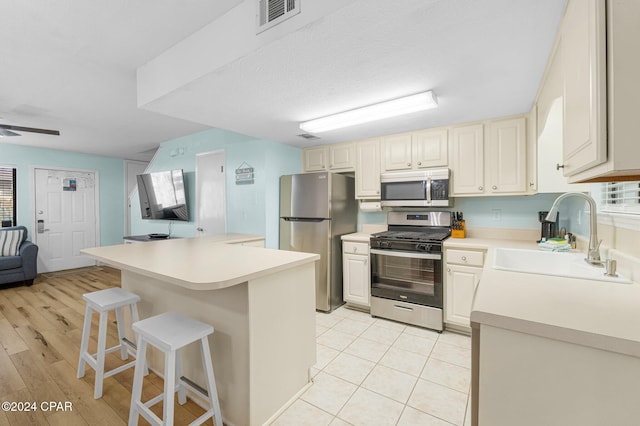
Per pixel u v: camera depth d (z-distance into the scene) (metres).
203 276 1.45
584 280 1.26
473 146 2.85
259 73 1.75
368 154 3.47
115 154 5.84
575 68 1.01
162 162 4.93
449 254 2.73
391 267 3.03
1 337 2.68
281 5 1.38
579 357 0.78
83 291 4.16
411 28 1.35
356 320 3.07
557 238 2.28
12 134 3.32
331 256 3.36
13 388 1.92
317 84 1.93
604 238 1.64
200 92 2.02
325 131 3.07
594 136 0.80
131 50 1.99
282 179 3.70
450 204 3.03
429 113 2.61
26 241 4.74
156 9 1.57
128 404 1.77
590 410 0.78
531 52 1.58
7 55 2.03
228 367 1.63
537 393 0.83
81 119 3.54
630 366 0.73
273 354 1.68
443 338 2.64
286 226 3.65
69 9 1.56
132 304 2.01
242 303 1.56
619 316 0.85
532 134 2.42
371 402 1.79
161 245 2.65
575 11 1.01
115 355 2.35
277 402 1.71
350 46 1.48
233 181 3.88
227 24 1.61
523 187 2.63
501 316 0.86
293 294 1.85
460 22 1.30
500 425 0.88
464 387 1.93
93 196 5.87
